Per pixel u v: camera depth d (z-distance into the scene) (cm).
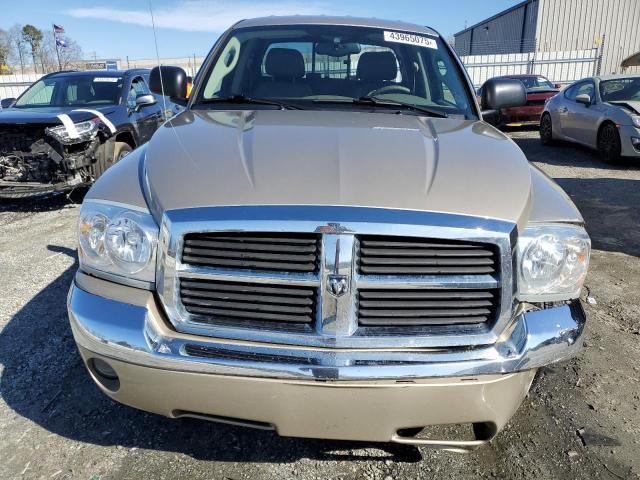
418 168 195
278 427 180
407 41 335
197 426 242
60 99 714
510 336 181
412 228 170
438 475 217
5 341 312
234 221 171
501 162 211
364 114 279
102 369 195
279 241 172
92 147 607
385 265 172
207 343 176
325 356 172
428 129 251
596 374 288
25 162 596
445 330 177
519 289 184
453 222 172
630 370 293
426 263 173
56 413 249
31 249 482
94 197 200
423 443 186
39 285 396
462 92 314
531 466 222
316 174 186
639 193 697
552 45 2739
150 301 183
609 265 452
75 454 224
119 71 759
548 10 2694
